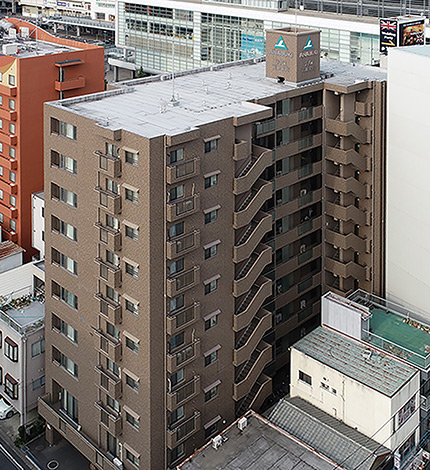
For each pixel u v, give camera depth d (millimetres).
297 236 72562
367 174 73062
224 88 69438
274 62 71188
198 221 57500
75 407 67625
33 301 75812
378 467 56656
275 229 70250
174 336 58812
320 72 75625
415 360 60812
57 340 67438
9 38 108062
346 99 70312
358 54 151625
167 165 53875
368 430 58250
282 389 75062
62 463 68438
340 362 60531
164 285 56594
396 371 59094
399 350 61750
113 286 58094
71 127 59625
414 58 62031
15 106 92250
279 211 69688
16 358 70062
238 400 66125
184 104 63562
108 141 56000
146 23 184625
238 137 60250
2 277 78938
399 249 68812
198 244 57312
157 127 56438
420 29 78562
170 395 58688
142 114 60156
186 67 180125
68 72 95812
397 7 149500
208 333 61094
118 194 56250
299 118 68625
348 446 57344
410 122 64062
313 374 61531
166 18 179625
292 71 69625
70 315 64875
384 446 57250
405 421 58406
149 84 70875
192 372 60594
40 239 95000
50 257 65750
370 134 71375
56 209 63469
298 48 68625
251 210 61094
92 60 98500
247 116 58719
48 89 94312
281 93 66625
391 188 67750
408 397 58156
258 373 65812
